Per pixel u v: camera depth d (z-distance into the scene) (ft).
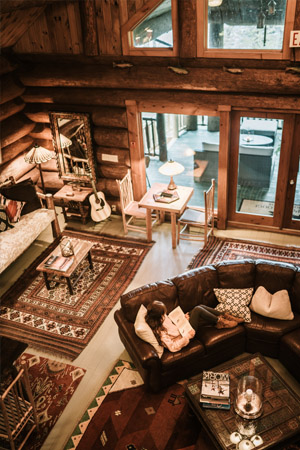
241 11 19.08
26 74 23.82
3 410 12.34
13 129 24.45
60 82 23.35
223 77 20.63
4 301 20.38
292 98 20.06
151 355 14.97
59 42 22.24
